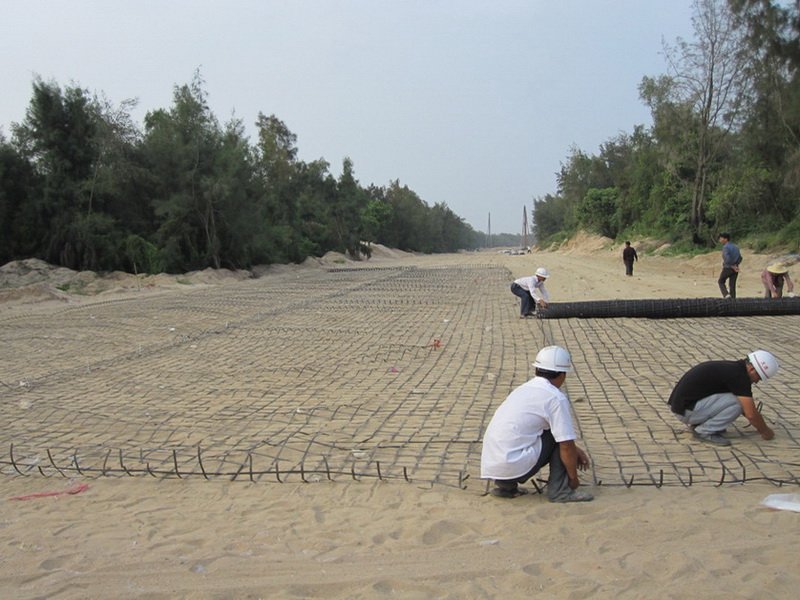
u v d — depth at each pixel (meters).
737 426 6.05
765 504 4.27
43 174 27.91
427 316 14.91
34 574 3.72
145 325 14.22
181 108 31.44
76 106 27.66
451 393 7.64
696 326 12.14
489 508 4.42
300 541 4.05
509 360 9.52
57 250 27.30
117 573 3.71
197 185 30.94
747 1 26.28
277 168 43.88
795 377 7.79
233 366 9.58
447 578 3.52
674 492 4.55
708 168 32.78
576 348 10.23
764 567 3.46
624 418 6.36
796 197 26.17
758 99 27.61
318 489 4.90
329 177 58.06
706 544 3.75
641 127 45.41
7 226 27.00
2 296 20.16
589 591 3.30
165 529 4.30
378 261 56.72
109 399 7.79
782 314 13.16
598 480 4.81
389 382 8.31
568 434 4.36
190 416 6.98
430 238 96.44
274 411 7.08
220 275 30.31
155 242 30.19
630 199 46.44
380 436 6.10
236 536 4.15
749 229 29.47
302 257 42.34
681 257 31.31
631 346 10.27
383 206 77.12
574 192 68.69
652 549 3.72
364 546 3.95
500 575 3.52
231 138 34.19
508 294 19.80
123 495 4.92
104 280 26.33
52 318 15.92
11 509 4.71
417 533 4.07
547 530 4.02
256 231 34.75
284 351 10.71
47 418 7.04
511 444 4.39
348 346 11.03
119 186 29.45
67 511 4.66
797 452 5.29
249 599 3.41
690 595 3.21
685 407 5.63
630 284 21.12
